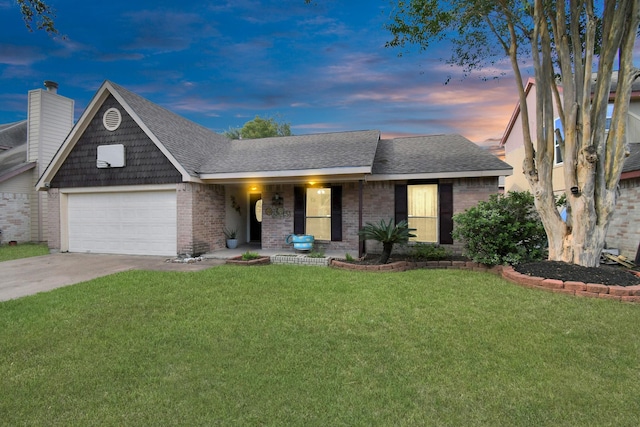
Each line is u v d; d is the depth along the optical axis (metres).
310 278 7.00
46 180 11.46
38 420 2.52
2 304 5.25
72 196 11.56
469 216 7.95
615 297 5.39
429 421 2.48
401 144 12.93
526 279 6.24
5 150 18.64
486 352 3.57
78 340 3.89
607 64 6.29
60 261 9.66
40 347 3.72
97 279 7.00
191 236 10.21
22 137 19.92
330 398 2.76
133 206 10.95
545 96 7.00
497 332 4.09
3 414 2.59
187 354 3.53
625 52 6.25
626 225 9.03
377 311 4.89
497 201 8.11
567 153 6.77
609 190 6.54
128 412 2.60
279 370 3.21
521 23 7.24
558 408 2.63
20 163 15.02
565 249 6.88
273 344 3.77
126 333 4.09
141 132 10.65
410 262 8.49
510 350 3.61
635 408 2.62
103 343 3.80
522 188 16.20
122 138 10.84
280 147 12.64
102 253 11.25
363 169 9.18
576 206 6.62
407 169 10.18
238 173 10.07
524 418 2.52
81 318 4.61
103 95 10.93
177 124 12.47
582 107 6.46
